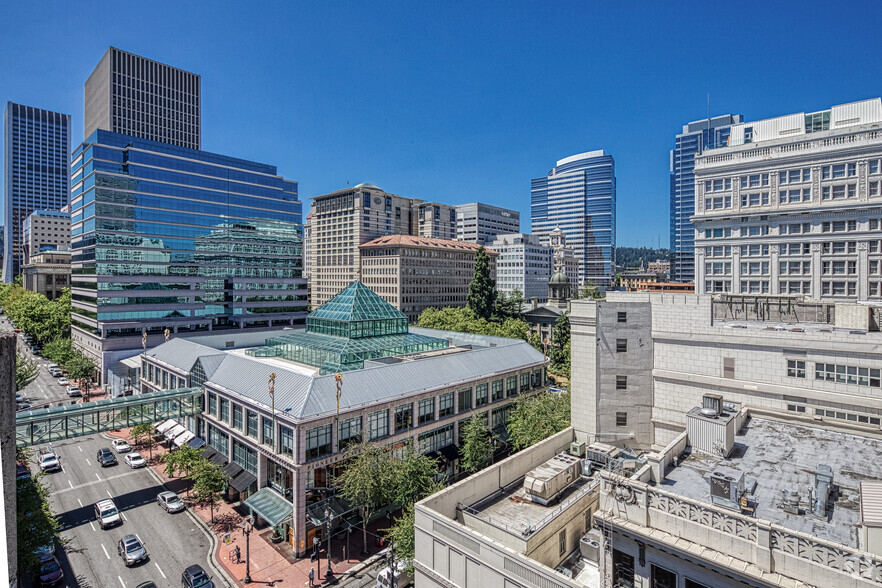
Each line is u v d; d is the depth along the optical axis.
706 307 38.50
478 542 23.89
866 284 66.12
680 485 24.52
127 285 113.38
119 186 113.12
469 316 129.75
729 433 28.52
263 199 141.88
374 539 46.53
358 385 50.78
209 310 129.62
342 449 47.19
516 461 36.12
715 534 19.38
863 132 66.81
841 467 25.92
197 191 127.44
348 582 39.44
